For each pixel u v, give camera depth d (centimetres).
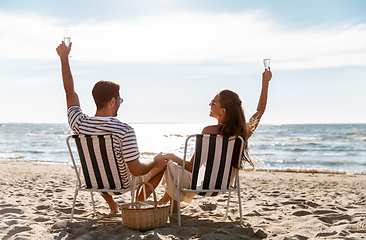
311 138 3497
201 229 280
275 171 1077
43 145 2559
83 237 250
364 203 435
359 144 2712
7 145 2555
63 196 475
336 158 1720
